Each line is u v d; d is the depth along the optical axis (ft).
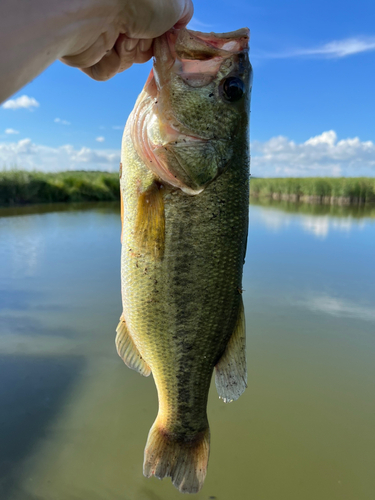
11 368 1.74
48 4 0.38
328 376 1.76
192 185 0.80
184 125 0.79
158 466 0.91
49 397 1.56
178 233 0.82
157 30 0.64
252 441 1.39
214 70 0.80
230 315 0.89
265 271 3.40
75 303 2.55
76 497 1.15
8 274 3.17
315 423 1.47
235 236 0.86
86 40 0.53
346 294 2.81
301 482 1.23
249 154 0.88
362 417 1.51
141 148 0.82
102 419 1.46
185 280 0.84
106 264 3.54
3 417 1.43
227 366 0.91
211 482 1.22
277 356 1.93
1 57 0.33
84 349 1.94
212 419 1.49
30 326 2.18
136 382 1.70
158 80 0.77
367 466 1.28
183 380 0.89
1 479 1.19
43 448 1.31
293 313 2.44
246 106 0.85
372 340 2.09
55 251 4.02
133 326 0.86
